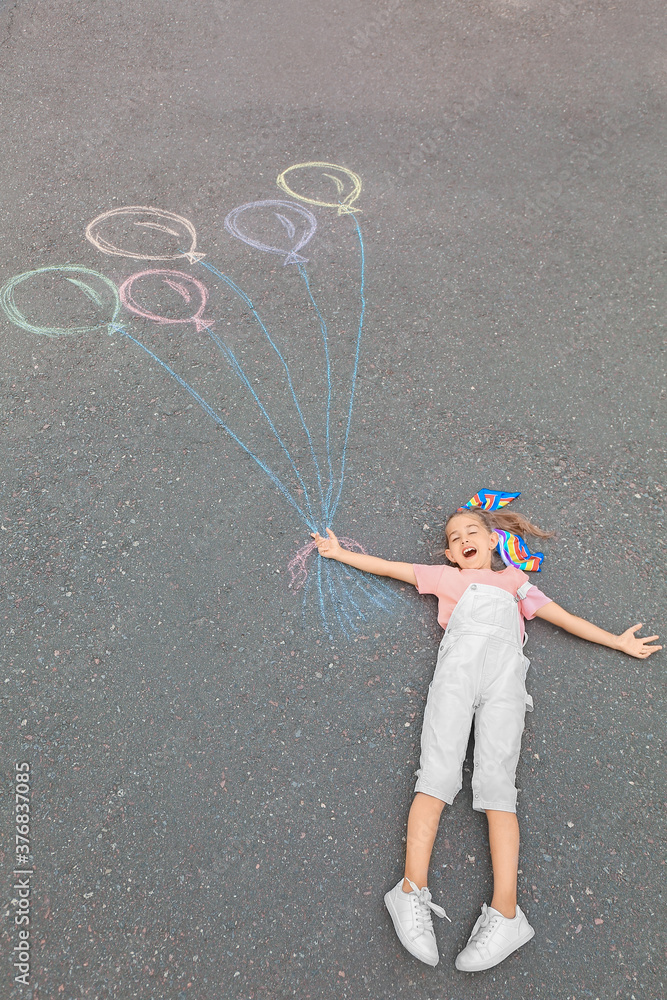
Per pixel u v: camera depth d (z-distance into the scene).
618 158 4.57
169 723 2.74
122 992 2.29
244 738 2.70
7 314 3.95
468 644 2.71
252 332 3.86
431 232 4.26
